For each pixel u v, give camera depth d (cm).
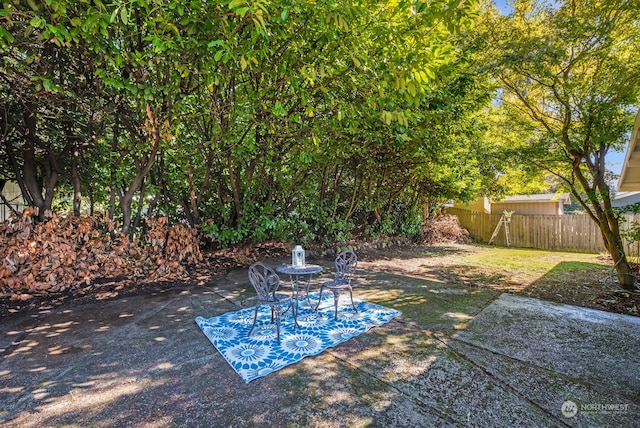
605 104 449
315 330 317
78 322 340
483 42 514
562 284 529
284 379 231
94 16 259
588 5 438
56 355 267
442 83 443
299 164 673
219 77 365
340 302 409
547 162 569
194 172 637
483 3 515
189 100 489
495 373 238
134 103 451
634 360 258
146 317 355
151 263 542
